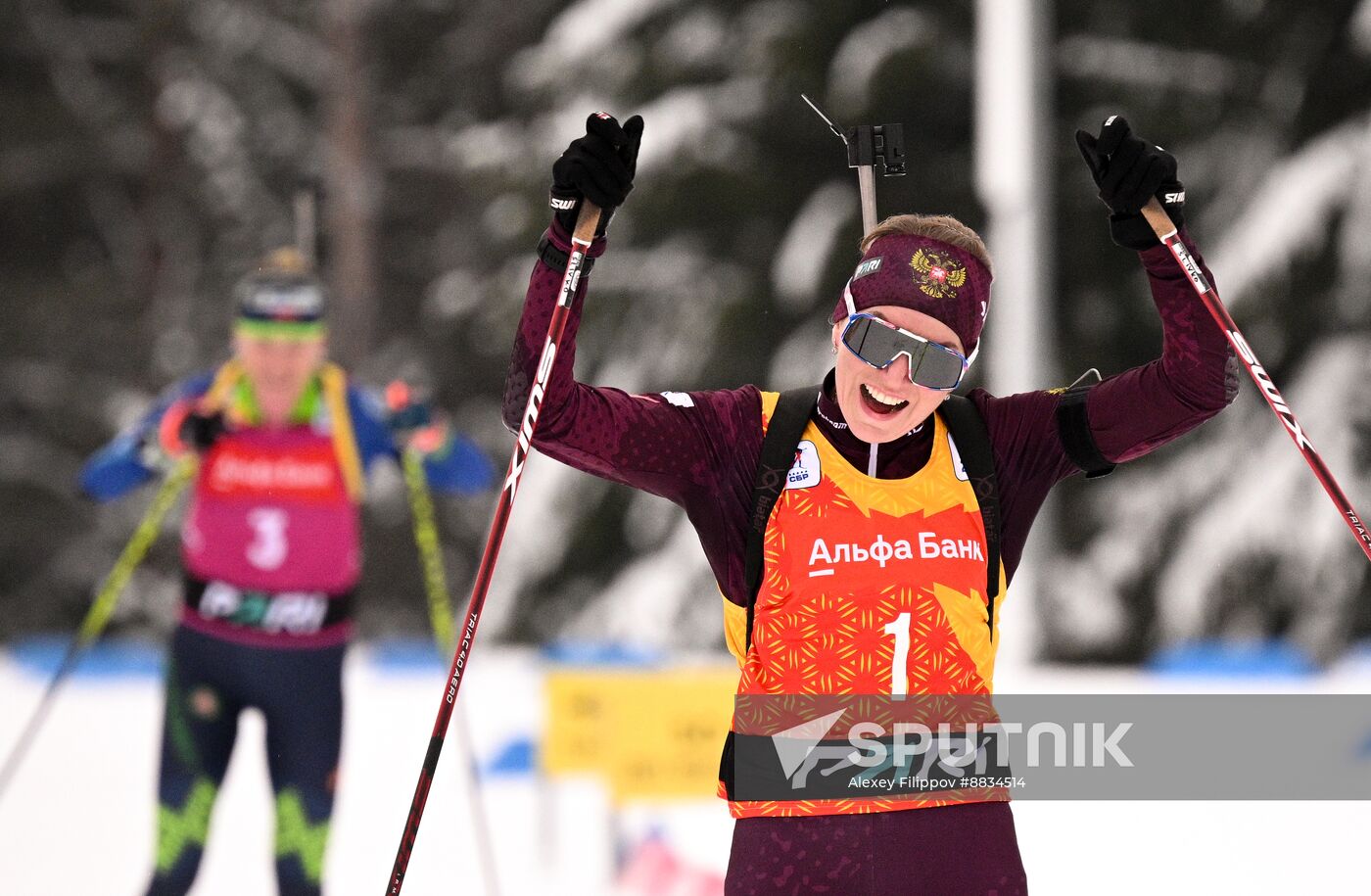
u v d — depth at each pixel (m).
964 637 9.37
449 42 75.19
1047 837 20.03
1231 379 9.65
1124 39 46.91
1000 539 9.66
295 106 77.50
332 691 16.81
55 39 75.88
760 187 48.81
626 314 51.16
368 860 20.50
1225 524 46.50
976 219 46.41
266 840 21.55
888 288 9.29
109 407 71.81
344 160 69.69
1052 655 49.03
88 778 24.75
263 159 75.94
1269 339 45.84
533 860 20.50
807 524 9.37
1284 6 46.19
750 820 9.48
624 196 9.48
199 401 16.98
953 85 46.47
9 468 72.38
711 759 20.09
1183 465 48.44
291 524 16.72
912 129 46.72
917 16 46.16
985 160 34.00
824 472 9.44
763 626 9.44
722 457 9.64
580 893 19.08
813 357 48.62
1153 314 47.88
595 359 51.81
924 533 9.38
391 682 31.00
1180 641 46.88
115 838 21.48
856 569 9.29
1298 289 45.56
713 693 20.23
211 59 75.12
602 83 51.19
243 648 16.41
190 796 16.44
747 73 48.09
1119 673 28.11
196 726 16.52
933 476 9.48
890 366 9.12
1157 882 17.92
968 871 9.27
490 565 9.82
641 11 50.56
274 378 16.83
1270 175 45.94
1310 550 45.47
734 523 9.60
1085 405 9.84
